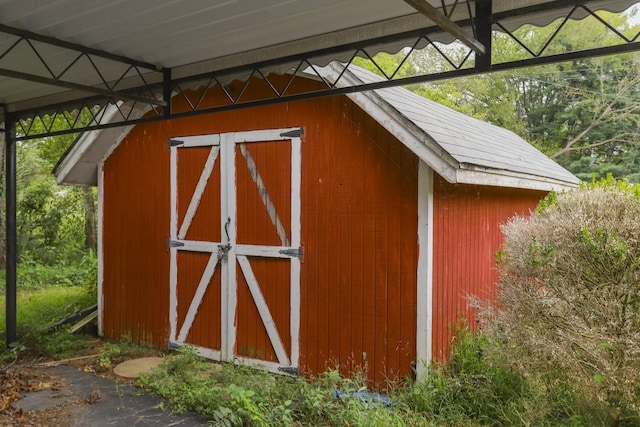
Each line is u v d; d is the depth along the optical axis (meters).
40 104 5.82
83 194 13.01
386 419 3.59
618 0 2.79
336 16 3.39
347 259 4.80
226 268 5.63
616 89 17.36
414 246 4.43
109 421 4.03
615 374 3.40
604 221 3.82
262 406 3.96
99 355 6.04
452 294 4.82
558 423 3.56
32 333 6.45
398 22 3.44
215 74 4.40
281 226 5.22
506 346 4.02
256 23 3.52
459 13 3.15
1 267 11.49
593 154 17.86
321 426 3.82
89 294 8.41
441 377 4.13
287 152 5.20
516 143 9.70
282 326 5.19
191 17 3.39
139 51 4.14
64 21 3.44
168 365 5.28
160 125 6.29
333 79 4.58
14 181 6.27
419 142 4.19
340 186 4.86
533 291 3.98
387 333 4.55
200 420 4.06
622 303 3.54
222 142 5.69
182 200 6.07
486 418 3.73
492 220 5.91
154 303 6.34
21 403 4.42
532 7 2.95
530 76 18.58
